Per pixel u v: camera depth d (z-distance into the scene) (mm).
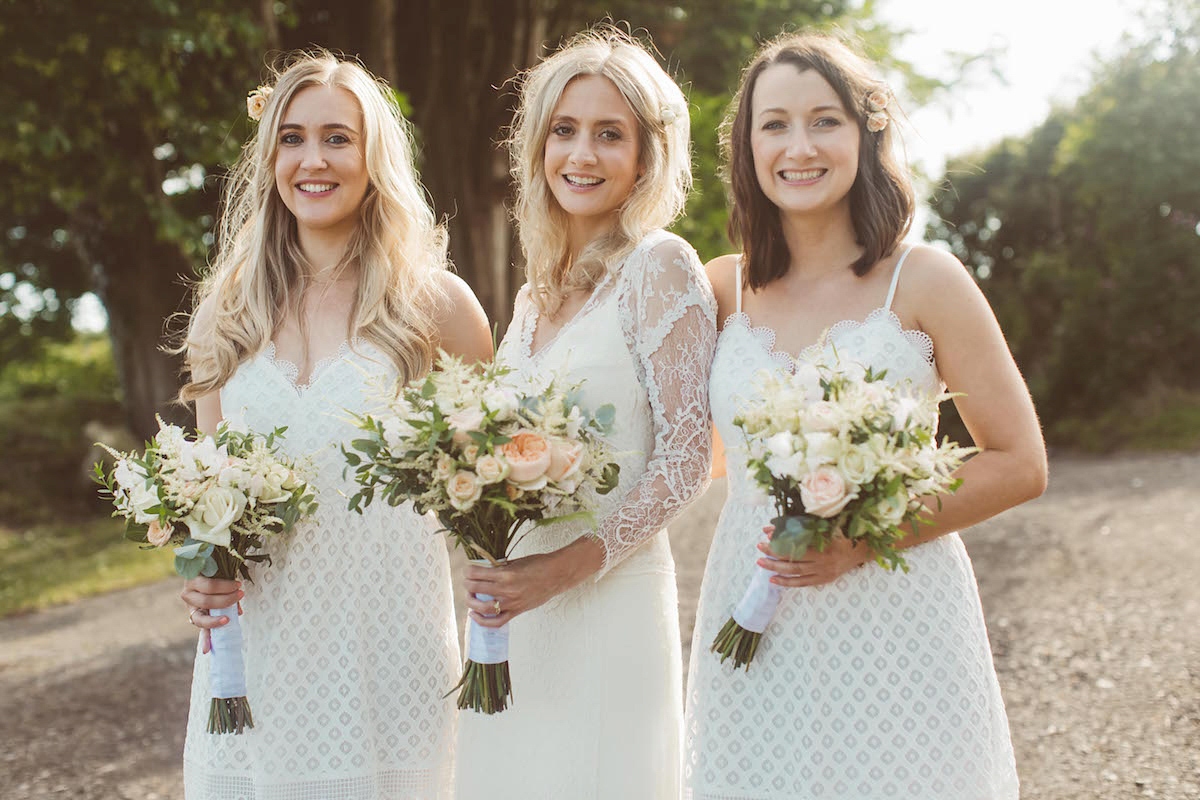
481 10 11266
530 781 2418
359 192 2643
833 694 2221
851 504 1983
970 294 2264
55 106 8891
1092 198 16984
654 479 2355
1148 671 4641
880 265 2346
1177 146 15797
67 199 10531
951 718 2180
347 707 2459
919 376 2273
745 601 2227
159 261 12586
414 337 2602
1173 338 15555
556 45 11898
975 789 2176
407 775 2529
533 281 2584
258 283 2635
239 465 2295
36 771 4395
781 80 2326
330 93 2600
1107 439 14812
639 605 2451
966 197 23828
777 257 2445
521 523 2326
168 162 11648
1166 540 7062
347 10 10844
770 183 2355
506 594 2193
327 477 2504
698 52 12570
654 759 2436
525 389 2352
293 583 2480
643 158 2529
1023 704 4434
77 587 8461
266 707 2449
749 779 2291
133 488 2309
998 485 2201
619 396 2420
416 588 2570
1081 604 5750
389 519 2547
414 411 2129
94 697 5391
